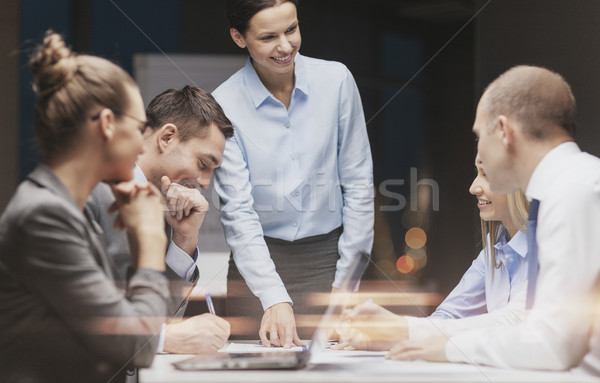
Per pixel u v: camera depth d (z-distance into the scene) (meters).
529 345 1.18
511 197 1.80
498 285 1.90
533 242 1.32
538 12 2.54
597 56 2.39
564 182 1.25
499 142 1.33
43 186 1.33
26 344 1.31
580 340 1.17
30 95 1.39
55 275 1.30
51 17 4.04
